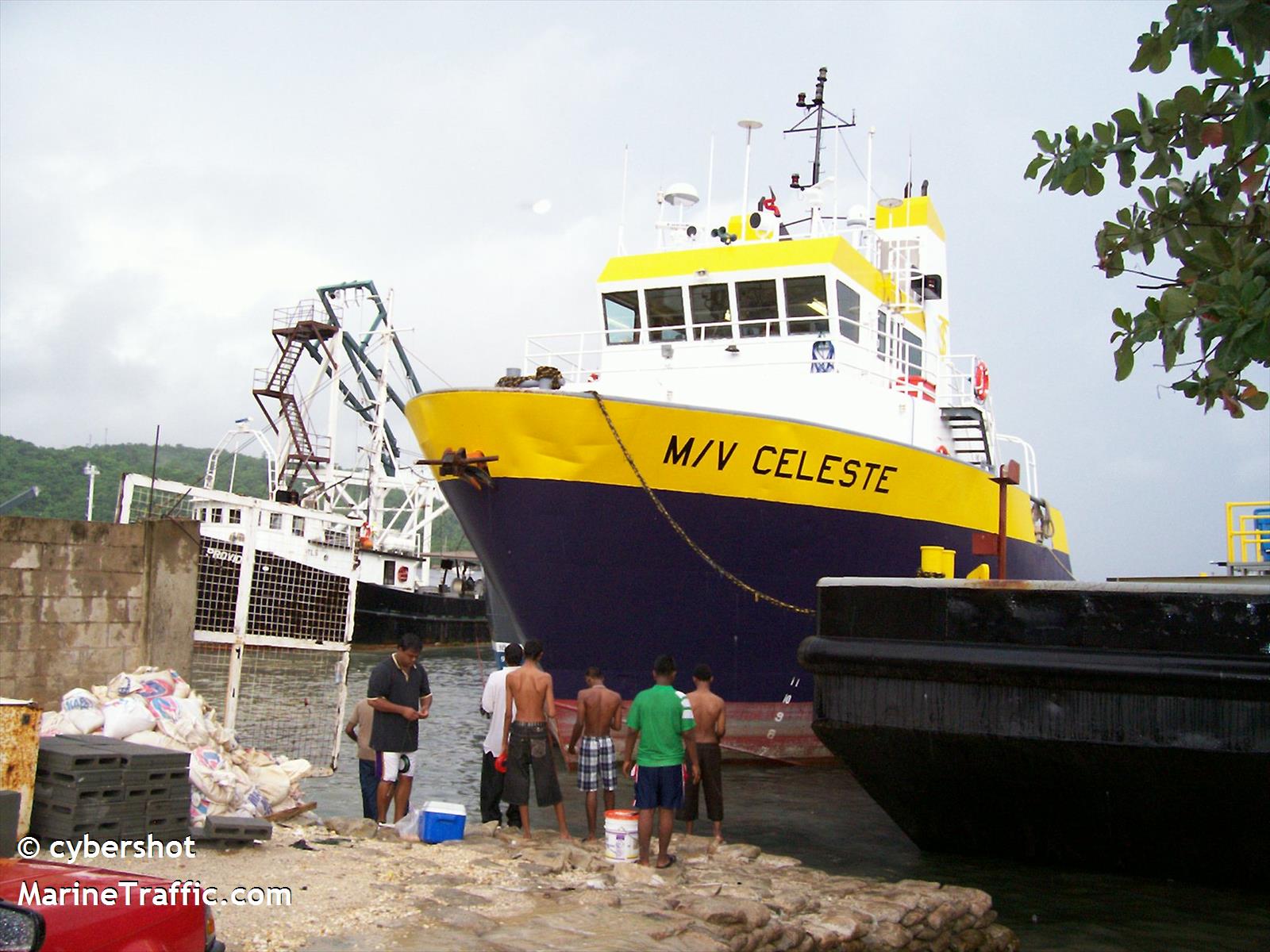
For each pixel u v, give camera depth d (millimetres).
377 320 56031
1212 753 8523
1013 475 15289
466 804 13297
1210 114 4945
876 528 15828
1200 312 4656
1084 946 8227
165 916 4703
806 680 15836
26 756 7523
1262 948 8172
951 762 9758
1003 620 9461
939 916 8031
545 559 14617
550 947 6184
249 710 14945
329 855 8125
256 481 140000
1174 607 8828
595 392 13906
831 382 16875
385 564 52156
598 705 10109
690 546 14641
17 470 112312
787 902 7875
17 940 4156
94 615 11070
